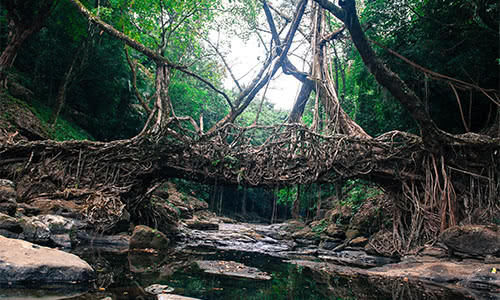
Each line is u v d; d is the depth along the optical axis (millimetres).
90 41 14438
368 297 4691
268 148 11031
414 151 10148
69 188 9609
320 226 15977
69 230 7086
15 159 9508
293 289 4992
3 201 6418
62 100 13688
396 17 11469
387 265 8266
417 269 7191
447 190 9406
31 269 3740
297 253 11164
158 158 10547
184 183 26094
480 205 9312
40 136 11711
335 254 11625
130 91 19781
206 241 12117
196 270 5883
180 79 23344
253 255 9336
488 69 10742
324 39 13914
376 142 10453
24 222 6203
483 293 5227
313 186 18047
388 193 11344
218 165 10914
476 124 12484
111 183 10141
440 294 5047
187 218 17203
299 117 14789
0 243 4117
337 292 4973
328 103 12992
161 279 4809
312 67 14070
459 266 7000
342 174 10617
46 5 11320
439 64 10984
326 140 10828
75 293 3555
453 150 9625
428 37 11516
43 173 9508
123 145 10344
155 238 8320
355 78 13758
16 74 13625
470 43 10859
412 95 8195
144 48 11633
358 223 13102
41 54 14656
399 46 11812
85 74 16359
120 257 6480
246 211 39781
